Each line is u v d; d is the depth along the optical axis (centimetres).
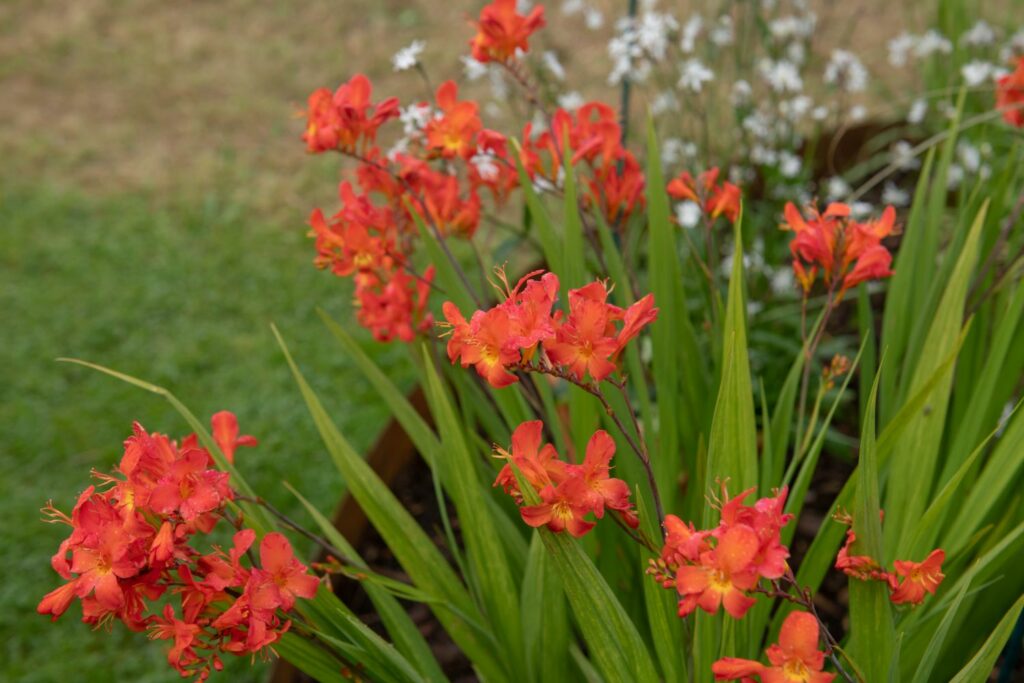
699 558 105
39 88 436
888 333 154
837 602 170
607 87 380
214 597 117
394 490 207
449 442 131
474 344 112
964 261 138
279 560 115
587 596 115
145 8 496
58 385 283
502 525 145
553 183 150
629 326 112
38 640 215
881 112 320
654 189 146
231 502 126
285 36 469
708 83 225
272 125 409
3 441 266
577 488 110
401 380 275
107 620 118
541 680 136
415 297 151
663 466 145
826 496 191
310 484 246
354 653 125
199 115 416
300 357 290
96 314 311
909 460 139
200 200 365
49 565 230
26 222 353
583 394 139
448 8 477
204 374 287
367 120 141
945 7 261
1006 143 236
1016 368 146
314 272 326
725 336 129
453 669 170
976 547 141
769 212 231
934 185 156
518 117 199
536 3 447
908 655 129
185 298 317
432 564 139
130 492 115
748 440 126
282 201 362
